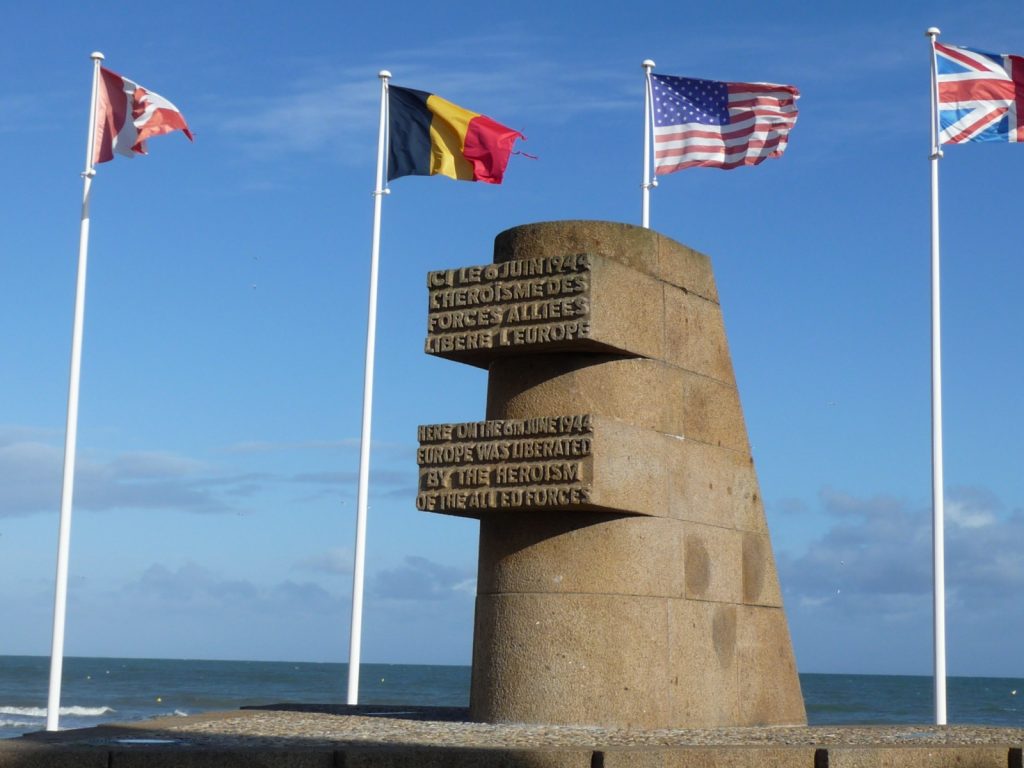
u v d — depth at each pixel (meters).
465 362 14.94
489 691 14.00
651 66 20.22
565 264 13.84
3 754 9.57
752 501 15.91
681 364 15.01
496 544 14.32
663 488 14.34
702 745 11.32
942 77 19.66
